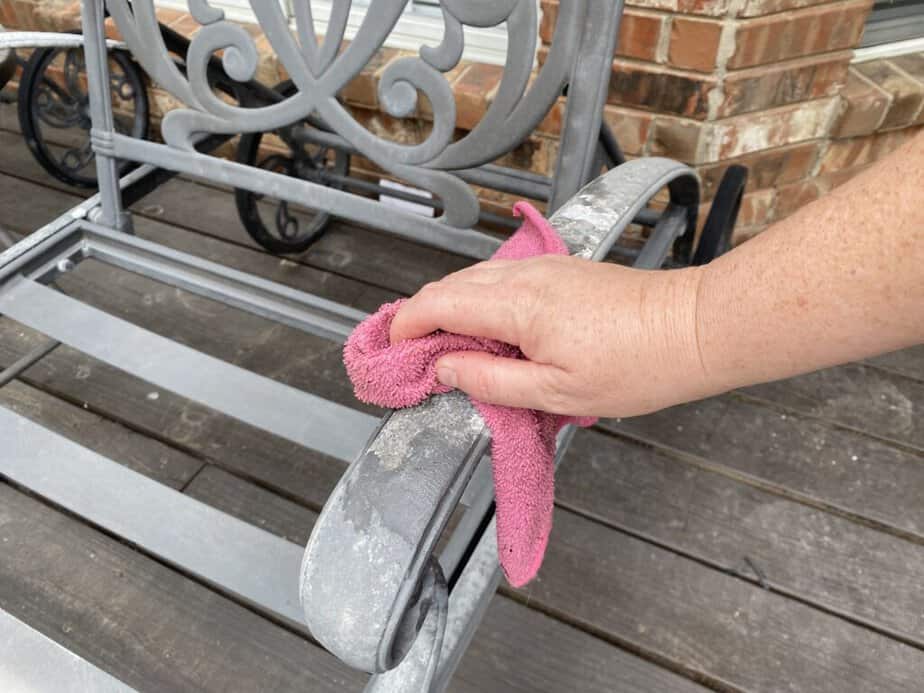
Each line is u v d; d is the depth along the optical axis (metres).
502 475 0.43
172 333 1.37
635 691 0.92
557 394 0.41
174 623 0.96
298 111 0.86
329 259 1.56
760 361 0.37
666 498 1.12
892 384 1.30
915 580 1.02
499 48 1.47
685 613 0.99
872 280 0.32
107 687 0.50
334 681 0.91
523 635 0.96
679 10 1.16
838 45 1.24
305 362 1.32
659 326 0.38
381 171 1.67
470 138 0.79
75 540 1.04
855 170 1.50
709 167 1.35
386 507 0.38
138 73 1.48
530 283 0.42
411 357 0.42
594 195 0.59
